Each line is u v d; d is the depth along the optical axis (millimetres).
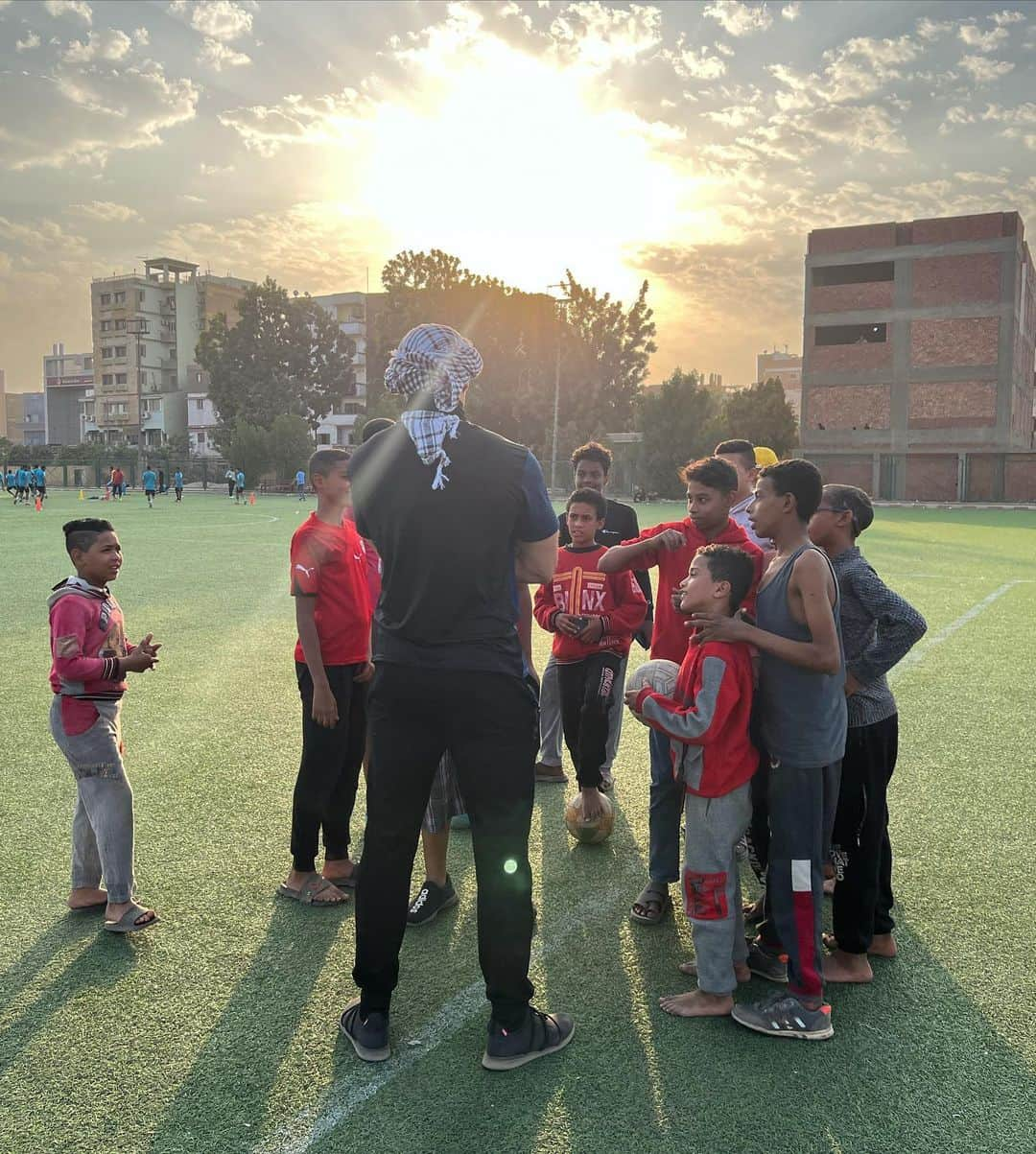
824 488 3107
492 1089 2596
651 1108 2514
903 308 54781
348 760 3898
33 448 88625
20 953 3342
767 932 3303
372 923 2709
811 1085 2613
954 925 3611
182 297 97688
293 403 66562
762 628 2871
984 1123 2457
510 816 2695
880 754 3090
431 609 2615
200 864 4129
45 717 6508
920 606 11859
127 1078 2631
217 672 7973
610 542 4652
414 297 59812
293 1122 2451
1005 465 53906
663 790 3572
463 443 2607
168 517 31109
